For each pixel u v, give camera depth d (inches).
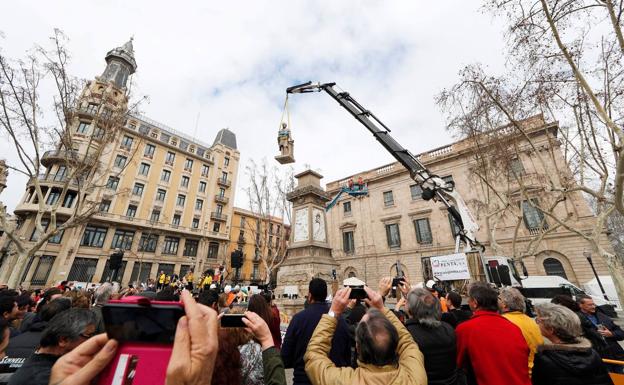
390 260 986.1
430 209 950.4
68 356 31.6
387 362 62.4
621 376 119.2
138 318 29.7
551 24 283.3
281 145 369.1
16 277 442.0
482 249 294.7
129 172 1267.2
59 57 485.4
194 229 1423.5
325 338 72.3
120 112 574.2
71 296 175.5
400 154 328.2
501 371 86.3
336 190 1218.0
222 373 57.7
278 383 50.9
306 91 367.2
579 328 88.2
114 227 1159.6
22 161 462.6
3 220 458.3
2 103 433.1
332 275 449.4
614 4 261.4
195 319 28.3
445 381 90.0
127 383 27.1
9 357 109.2
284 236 1101.7
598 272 653.3
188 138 1604.3
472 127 527.8
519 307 117.6
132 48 1405.0
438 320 99.1
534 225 755.4
